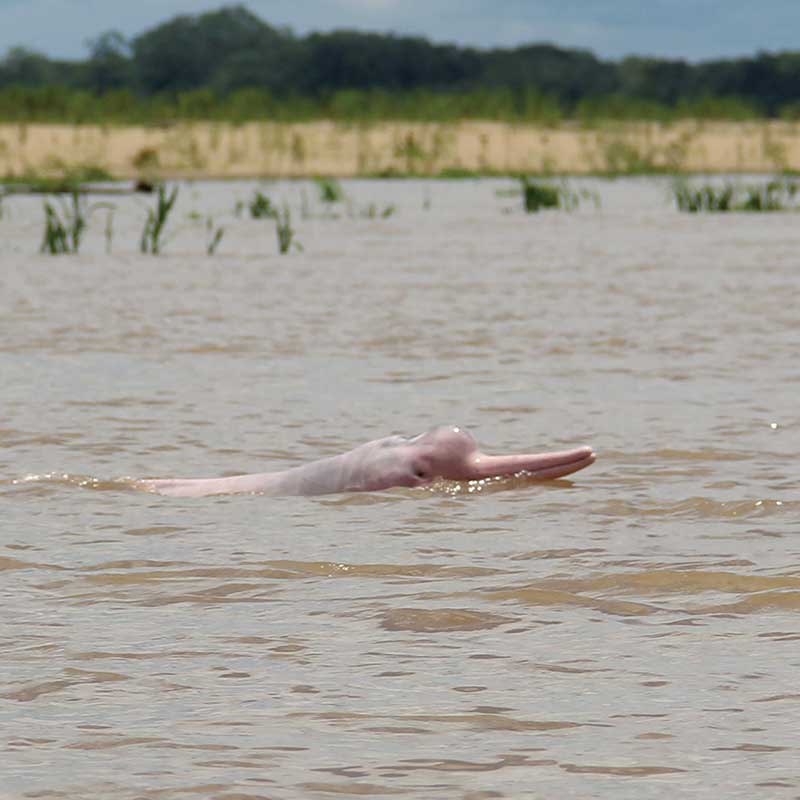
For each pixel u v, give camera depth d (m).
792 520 18.52
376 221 83.38
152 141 159.62
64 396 27.92
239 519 18.92
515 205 98.38
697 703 11.87
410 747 11.00
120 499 20.14
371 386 29.17
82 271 53.66
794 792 10.12
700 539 17.55
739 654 13.10
